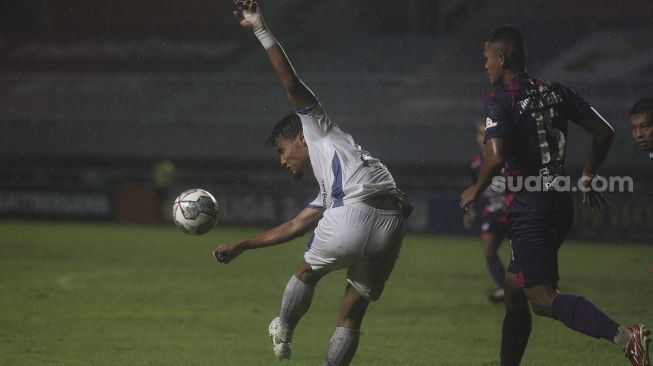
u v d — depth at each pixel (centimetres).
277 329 2183
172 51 12525
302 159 2241
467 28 11719
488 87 10462
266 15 12462
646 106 2220
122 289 4691
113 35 12925
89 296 4394
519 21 11469
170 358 2836
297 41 12225
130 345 3064
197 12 12888
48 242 7569
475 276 5503
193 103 11331
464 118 10162
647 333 1897
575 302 1988
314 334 3359
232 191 9662
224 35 12688
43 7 13012
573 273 5728
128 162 11006
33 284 4841
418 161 10000
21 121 11325
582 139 8756
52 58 12612
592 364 2777
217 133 10762
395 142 10150
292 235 2189
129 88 11706
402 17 12125
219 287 4853
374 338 3269
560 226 2108
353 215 2061
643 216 8031
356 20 12250
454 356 2919
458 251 7262
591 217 8231
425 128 10119
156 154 10812
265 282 5128
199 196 2261
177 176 10081
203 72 12075
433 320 3725
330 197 2122
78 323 3544
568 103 2141
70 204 10188
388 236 2084
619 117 9231
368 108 10581
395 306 4153
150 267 5841
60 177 11138
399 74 11238
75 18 13100
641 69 10294
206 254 6762
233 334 3322
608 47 10775
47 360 2783
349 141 2139
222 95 11375
